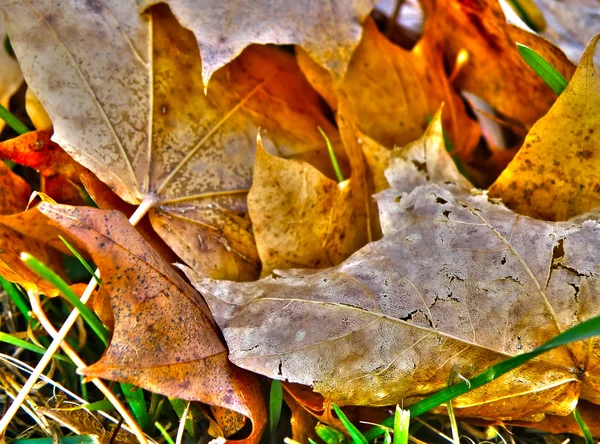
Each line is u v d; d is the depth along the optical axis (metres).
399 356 0.33
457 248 0.34
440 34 0.40
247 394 0.33
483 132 0.41
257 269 0.36
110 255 0.32
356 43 0.37
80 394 0.36
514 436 0.35
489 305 0.33
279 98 0.38
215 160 0.37
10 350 0.36
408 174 0.36
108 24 0.36
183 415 0.34
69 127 0.35
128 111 0.36
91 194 0.35
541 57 0.36
